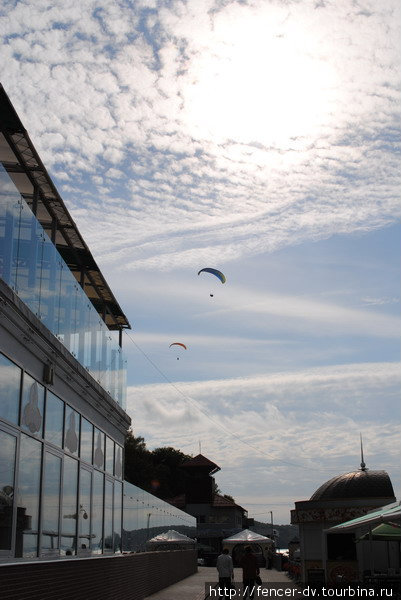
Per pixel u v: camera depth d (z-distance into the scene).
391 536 23.88
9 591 9.02
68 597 12.12
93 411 17.28
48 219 17.78
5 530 9.86
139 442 89.88
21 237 10.74
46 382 12.22
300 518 33.69
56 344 12.63
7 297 9.82
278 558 48.97
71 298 14.60
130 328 25.56
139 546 27.27
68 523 14.23
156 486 89.69
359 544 30.97
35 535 11.52
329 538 32.34
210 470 86.19
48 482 12.54
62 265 13.75
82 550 15.66
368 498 32.72
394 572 23.61
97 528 17.72
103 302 23.50
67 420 14.32
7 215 9.95
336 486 35.62
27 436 11.18
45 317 12.35
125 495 23.11
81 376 15.01
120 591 18.12
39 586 10.36
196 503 84.44
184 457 99.38
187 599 23.75
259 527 94.31
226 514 83.62
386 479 35.44
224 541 48.38
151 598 24.03
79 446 15.52
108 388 19.31
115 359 20.61
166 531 37.56
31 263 11.37
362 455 37.28
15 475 10.41
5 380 10.09
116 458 20.94
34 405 11.66
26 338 10.99
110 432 19.86
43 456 12.16
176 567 35.81
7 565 8.99
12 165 15.17
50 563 11.04
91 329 16.91
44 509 12.15
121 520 21.89
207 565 66.62
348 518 32.22
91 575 14.22
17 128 13.90
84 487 16.08
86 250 19.81
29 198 16.45
